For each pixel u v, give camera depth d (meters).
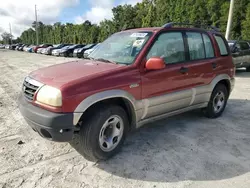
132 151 3.37
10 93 6.82
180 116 4.89
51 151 3.33
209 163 3.08
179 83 3.77
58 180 2.67
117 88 2.98
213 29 4.86
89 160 3.12
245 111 5.30
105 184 2.62
